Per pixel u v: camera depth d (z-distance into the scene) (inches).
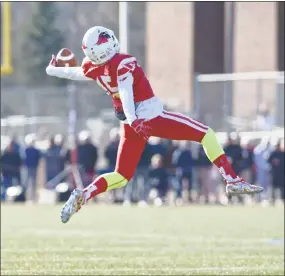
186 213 1844.2
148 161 2098.9
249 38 2719.0
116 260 1123.3
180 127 741.3
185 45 2824.8
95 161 2133.4
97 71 743.7
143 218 1734.7
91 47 729.0
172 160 2117.4
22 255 1172.5
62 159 2162.9
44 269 1041.5
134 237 1401.3
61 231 1494.8
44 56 5236.2
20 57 5305.1
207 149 748.6
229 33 2561.5
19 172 2190.0
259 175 2094.0
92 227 1566.2
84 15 5462.6
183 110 2381.9
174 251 1217.4
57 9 5428.2
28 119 2404.0
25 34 5334.6
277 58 2669.8
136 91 735.7
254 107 2298.2
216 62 2822.3
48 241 1342.3
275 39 2667.3
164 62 2874.0
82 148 2132.1
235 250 1224.2
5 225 1601.9
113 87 740.7
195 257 1151.0
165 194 2123.5
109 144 2102.6
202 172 2138.3
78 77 764.6
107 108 3068.4
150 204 2128.4
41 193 2290.8
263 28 2691.9
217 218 1722.4
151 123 737.6
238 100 2301.9
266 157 2085.4
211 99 2303.2
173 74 2847.0
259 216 1754.4
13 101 2807.6
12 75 5270.7
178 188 2118.6
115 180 764.0
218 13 2827.3
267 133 2162.9
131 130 761.6
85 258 1143.6
